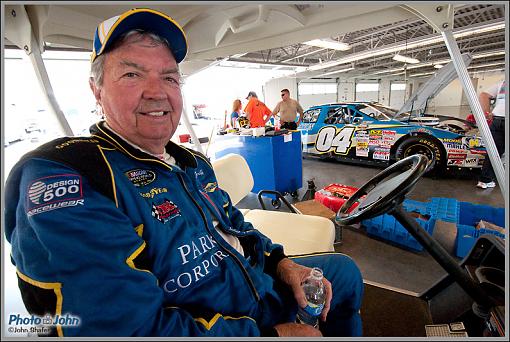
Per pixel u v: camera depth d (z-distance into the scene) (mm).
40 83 1062
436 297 1331
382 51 7246
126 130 851
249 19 1326
